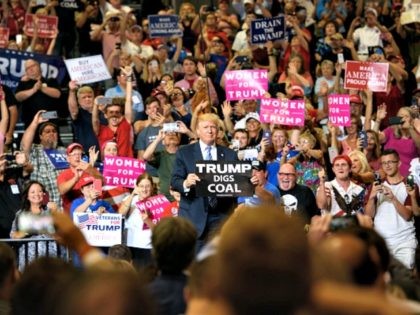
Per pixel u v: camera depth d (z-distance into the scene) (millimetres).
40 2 17406
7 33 15578
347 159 10289
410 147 12922
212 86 14414
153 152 11461
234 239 1824
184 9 17672
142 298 1825
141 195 10023
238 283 1799
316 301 1772
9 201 10398
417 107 13719
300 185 10172
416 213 10602
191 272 2705
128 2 20406
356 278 3207
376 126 13359
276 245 1808
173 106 13336
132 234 10078
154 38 16609
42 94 13938
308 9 18438
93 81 14117
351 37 17547
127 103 13039
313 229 3301
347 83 13883
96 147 12648
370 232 3705
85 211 10102
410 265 10289
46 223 3266
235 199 8938
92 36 16453
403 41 18469
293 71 15227
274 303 1782
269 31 15945
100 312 1796
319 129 12617
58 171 11219
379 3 20203
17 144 14086
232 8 18797
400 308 1776
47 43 16766
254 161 9766
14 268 3775
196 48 16328
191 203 8898
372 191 10219
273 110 12312
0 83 13281
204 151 9008
